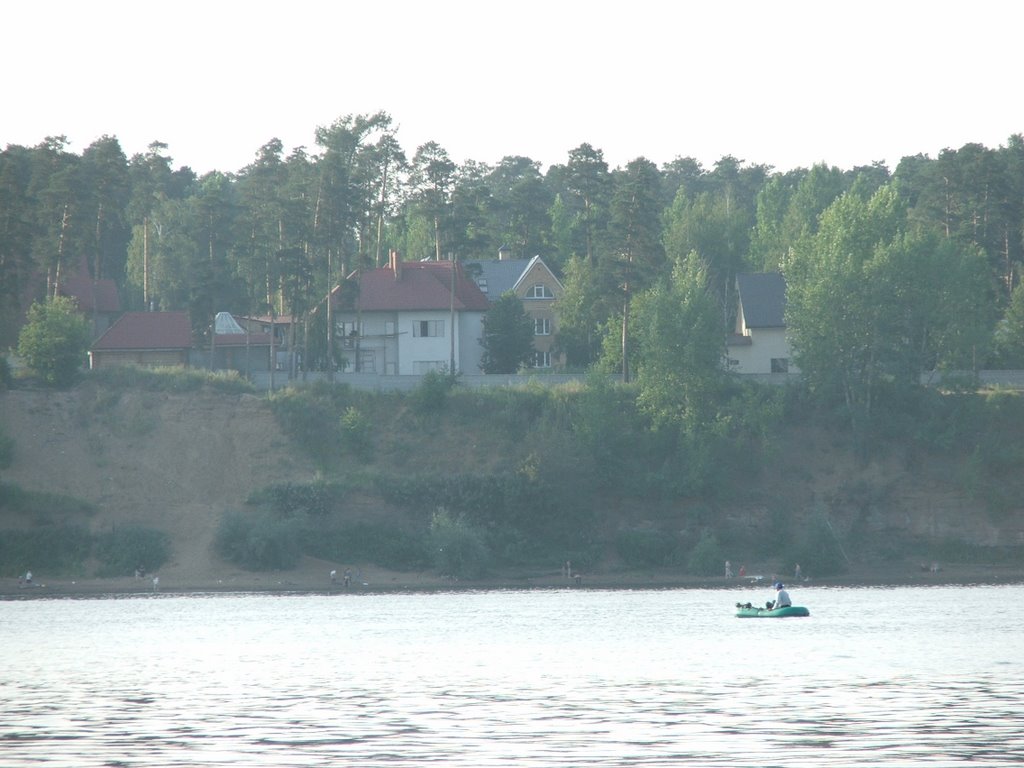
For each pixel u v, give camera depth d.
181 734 164.62
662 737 158.75
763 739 156.75
